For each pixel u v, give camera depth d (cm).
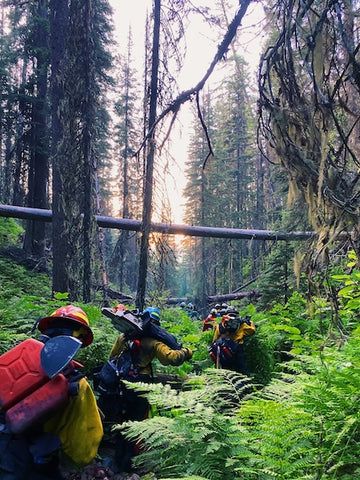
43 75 2009
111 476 367
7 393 226
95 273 1041
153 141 802
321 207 365
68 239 919
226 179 3475
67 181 903
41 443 226
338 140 405
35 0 1802
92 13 906
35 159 2100
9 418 220
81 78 898
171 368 617
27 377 229
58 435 243
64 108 902
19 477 212
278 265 1077
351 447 248
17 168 2089
